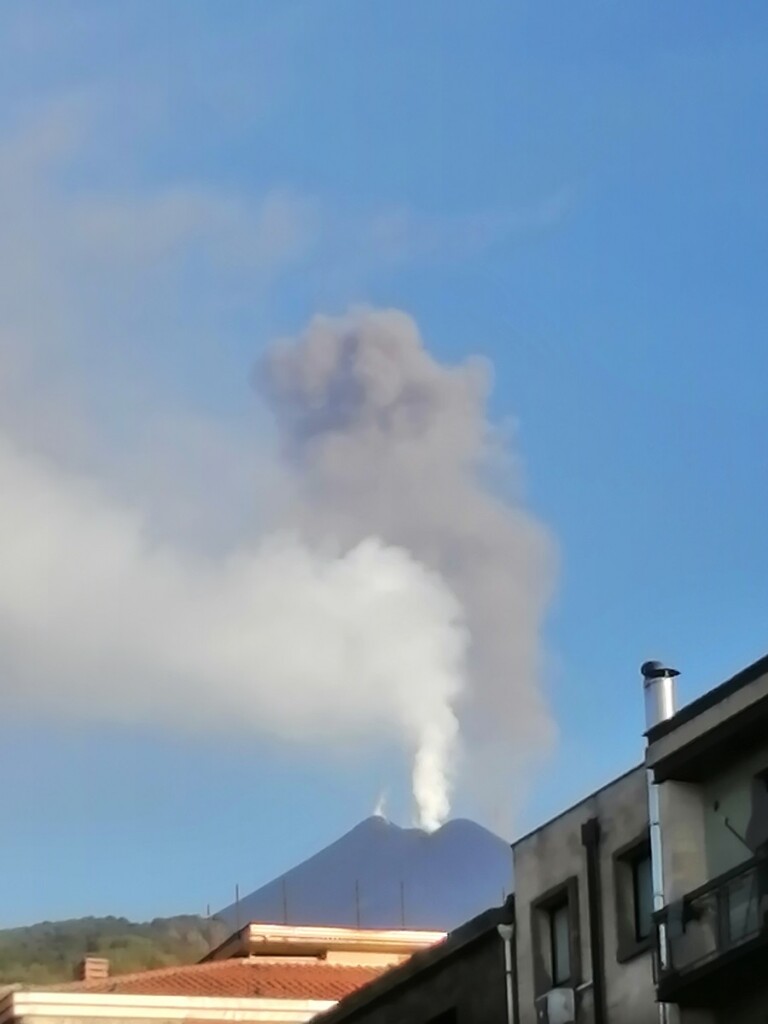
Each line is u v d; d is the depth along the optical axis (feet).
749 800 124.57
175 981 216.13
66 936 443.32
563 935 139.74
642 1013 128.47
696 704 127.75
